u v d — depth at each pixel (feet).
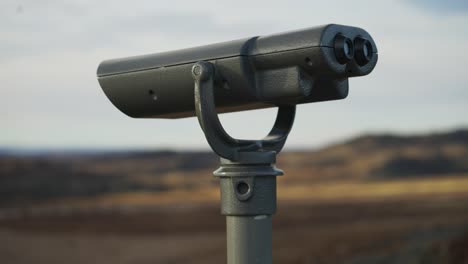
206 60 8.55
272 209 8.35
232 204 8.30
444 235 51.11
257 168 8.30
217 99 8.76
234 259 8.31
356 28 8.36
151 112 9.58
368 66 8.46
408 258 46.83
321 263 55.98
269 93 8.36
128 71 9.32
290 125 9.09
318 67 8.07
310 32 8.01
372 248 54.70
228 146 8.35
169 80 8.94
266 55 8.25
